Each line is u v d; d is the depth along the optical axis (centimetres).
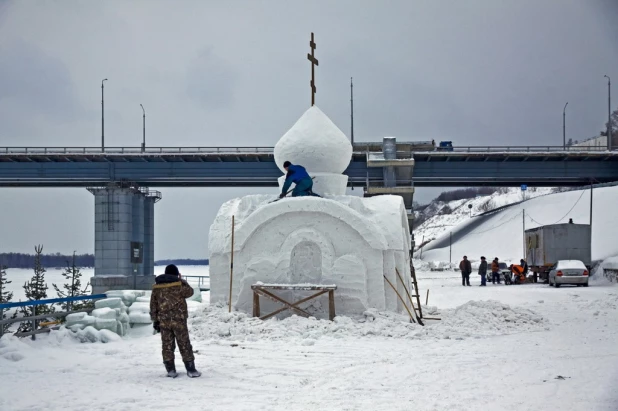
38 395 894
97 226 5953
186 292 1041
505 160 6047
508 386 920
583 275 3716
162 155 5762
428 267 7038
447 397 857
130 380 992
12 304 1292
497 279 4616
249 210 1848
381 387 927
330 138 1950
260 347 1316
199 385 957
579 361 1141
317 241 1712
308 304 1703
